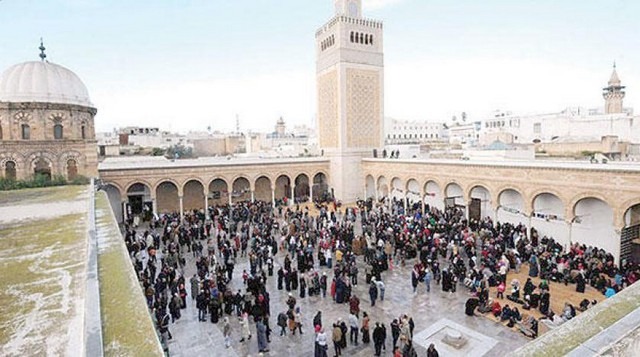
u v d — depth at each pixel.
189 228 24.20
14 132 25.27
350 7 37.38
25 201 16.78
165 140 69.75
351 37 37.19
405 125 105.38
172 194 34.50
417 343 11.89
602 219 18.94
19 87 25.75
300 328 12.77
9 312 5.07
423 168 30.02
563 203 19.91
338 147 37.69
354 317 12.08
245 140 77.31
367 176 37.66
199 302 13.62
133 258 17.86
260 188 39.00
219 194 36.72
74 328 4.57
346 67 37.06
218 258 20.23
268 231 21.95
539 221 21.97
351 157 37.94
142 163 33.84
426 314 13.77
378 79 38.88
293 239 20.27
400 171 32.78
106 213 12.99
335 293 15.09
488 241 19.44
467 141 67.25
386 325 13.07
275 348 11.87
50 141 25.91
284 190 40.06
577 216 19.89
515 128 65.00
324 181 41.16
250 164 34.88
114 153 49.09
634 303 4.22
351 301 12.75
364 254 19.47
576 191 19.25
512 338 11.99
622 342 3.46
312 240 21.23
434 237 19.72
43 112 25.81
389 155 44.69
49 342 4.21
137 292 5.29
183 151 60.56
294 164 37.28
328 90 39.09
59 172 26.33
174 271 15.83
